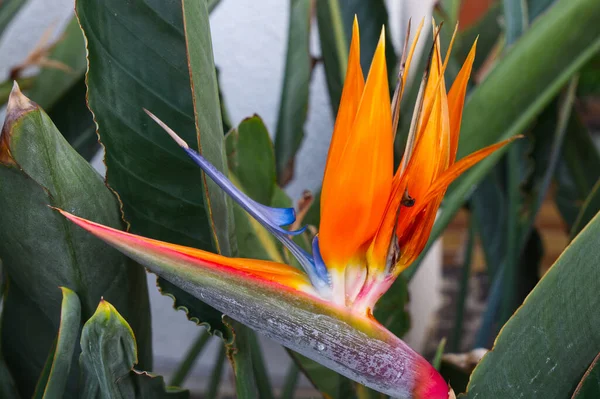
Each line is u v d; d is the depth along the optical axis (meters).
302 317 0.47
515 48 0.63
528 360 0.49
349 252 0.47
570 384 0.49
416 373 0.47
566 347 0.49
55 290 0.52
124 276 0.54
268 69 0.99
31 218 0.50
